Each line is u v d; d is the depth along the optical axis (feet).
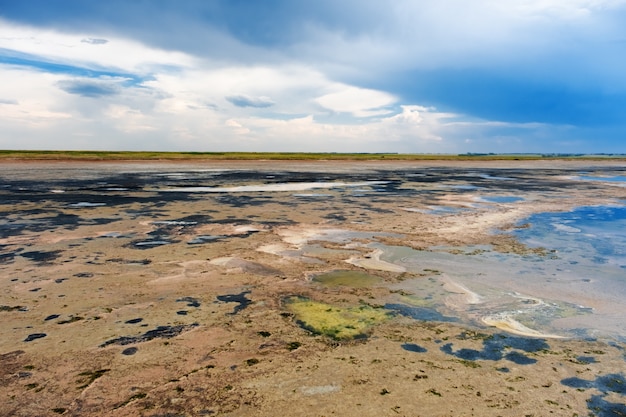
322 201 53.01
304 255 26.07
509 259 25.55
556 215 43.34
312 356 13.15
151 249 26.89
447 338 14.66
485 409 10.37
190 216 40.16
